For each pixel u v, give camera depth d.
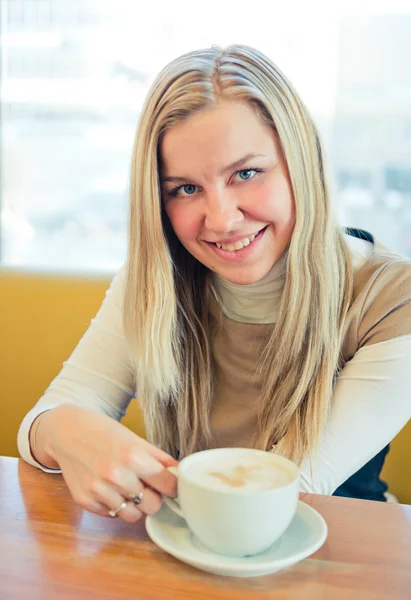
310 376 0.95
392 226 2.98
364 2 2.76
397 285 0.96
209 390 1.05
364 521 0.67
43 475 0.78
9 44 3.04
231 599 0.54
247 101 0.85
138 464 0.65
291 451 0.92
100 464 0.66
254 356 1.04
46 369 1.56
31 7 2.99
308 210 0.91
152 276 0.96
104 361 1.07
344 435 0.92
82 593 0.54
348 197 2.97
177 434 1.08
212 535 0.57
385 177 2.95
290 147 0.87
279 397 0.98
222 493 0.56
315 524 0.63
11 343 1.58
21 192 3.17
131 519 0.65
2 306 1.58
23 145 3.13
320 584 0.56
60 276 1.57
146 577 0.57
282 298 0.96
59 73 3.05
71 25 2.99
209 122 0.83
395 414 0.93
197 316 1.06
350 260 1.00
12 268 1.61
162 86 0.87
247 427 1.04
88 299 1.54
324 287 0.94
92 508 0.66
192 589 0.55
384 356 0.93
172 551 0.58
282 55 2.84
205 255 0.94
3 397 1.58
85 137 3.12
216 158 0.84
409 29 2.78
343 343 0.99
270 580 0.56
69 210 3.18
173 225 0.93
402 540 0.64
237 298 1.03
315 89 2.85
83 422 0.74
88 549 0.61
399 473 1.32
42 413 0.85
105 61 3.02
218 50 0.90
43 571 0.57
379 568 0.59
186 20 2.90
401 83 2.85
